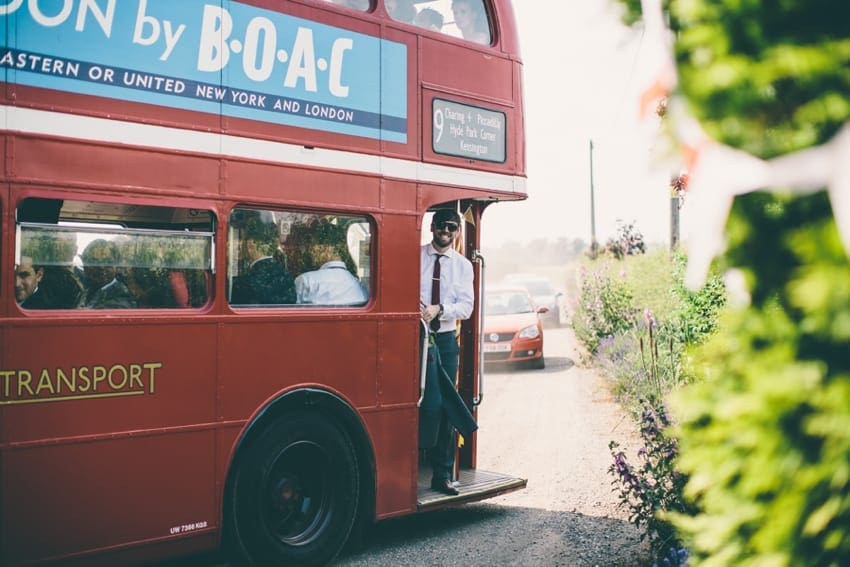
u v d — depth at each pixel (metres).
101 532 4.67
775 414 1.72
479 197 6.91
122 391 4.77
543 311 17.88
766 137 1.73
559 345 22.89
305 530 5.71
